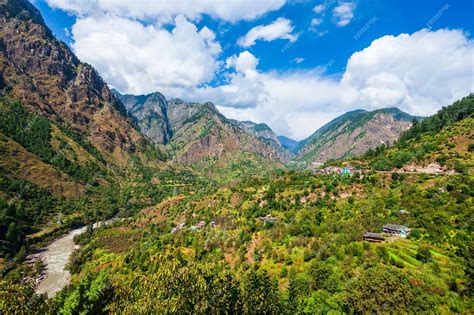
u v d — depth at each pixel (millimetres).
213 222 156875
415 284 62688
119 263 131500
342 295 64688
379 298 56344
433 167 149375
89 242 170625
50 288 118812
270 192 169125
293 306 65188
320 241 100062
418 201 106938
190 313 50375
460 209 93500
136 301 49969
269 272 94188
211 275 62125
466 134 164125
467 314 53938
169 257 118188
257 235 127938
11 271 126062
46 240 172625
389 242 87750
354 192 140250
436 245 82562
